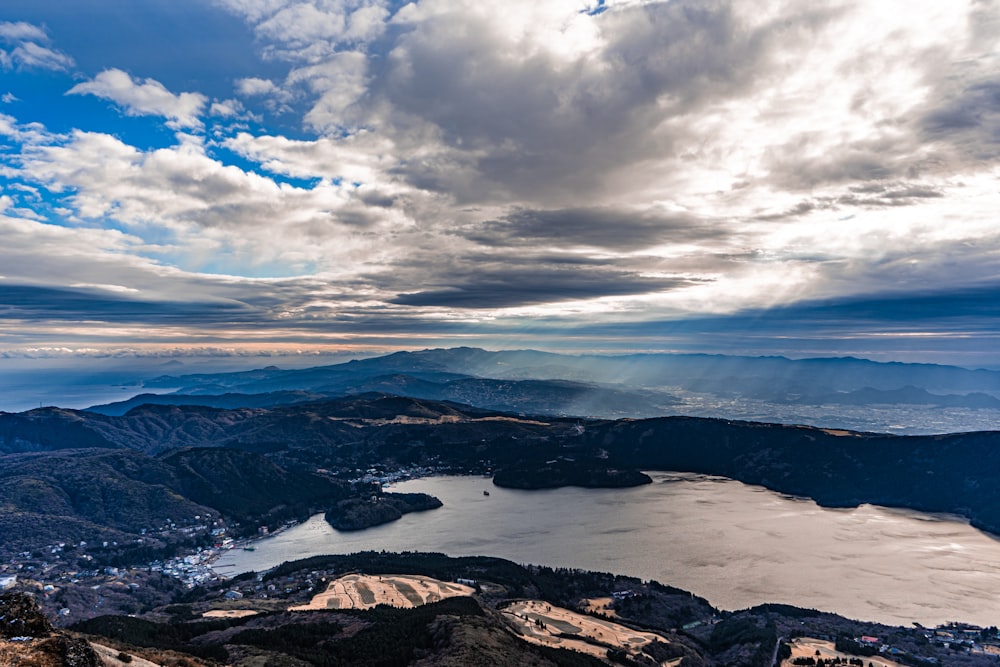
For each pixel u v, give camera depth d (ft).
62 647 200.44
